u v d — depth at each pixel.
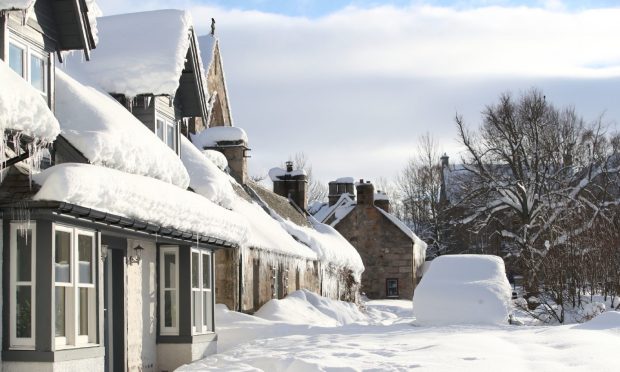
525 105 51.53
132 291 15.21
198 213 15.20
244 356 16.11
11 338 10.86
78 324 11.67
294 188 41.19
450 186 67.56
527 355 14.49
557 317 25.27
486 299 22.80
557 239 28.48
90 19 13.30
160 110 17.72
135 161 13.77
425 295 23.02
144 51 17.34
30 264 10.92
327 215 54.75
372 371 13.11
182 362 16.31
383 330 21.61
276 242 27.80
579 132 54.78
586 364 13.04
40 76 12.63
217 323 21.92
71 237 11.51
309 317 27.25
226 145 30.77
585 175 52.59
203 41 32.47
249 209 28.73
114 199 11.74
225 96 33.94
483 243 53.53
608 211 45.50
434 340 17.44
